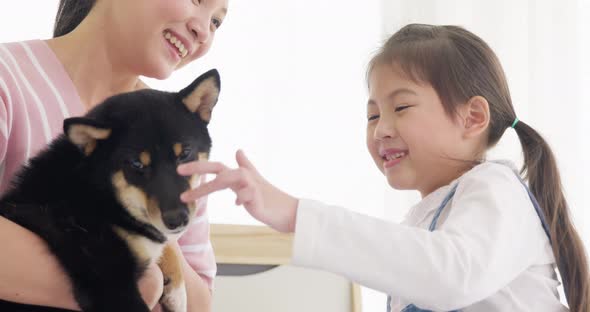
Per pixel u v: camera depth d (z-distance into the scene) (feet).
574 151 10.59
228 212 9.02
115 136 4.58
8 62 5.07
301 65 10.03
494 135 5.87
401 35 5.96
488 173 5.05
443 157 5.52
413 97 5.50
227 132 9.61
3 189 4.88
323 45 10.16
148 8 5.37
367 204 9.91
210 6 5.70
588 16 10.94
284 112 9.86
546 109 10.65
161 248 4.80
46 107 5.10
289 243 7.66
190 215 4.56
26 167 4.73
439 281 4.18
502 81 6.02
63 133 4.83
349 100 10.11
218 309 7.27
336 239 4.17
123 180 4.53
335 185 9.87
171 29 5.54
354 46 10.27
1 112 4.68
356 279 4.23
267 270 7.55
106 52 5.57
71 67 5.49
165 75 5.67
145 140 4.59
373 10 10.37
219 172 3.91
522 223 4.79
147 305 4.48
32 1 8.94
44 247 4.27
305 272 7.66
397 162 5.59
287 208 4.17
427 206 5.46
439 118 5.50
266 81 9.87
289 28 10.07
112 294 4.33
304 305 7.58
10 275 4.15
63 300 4.30
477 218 4.60
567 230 5.46
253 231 7.58
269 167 9.70
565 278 5.28
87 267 4.30
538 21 10.80
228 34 9.78
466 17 10.50
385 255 4.18
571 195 10.40
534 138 5.91
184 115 4.91
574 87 10.75
